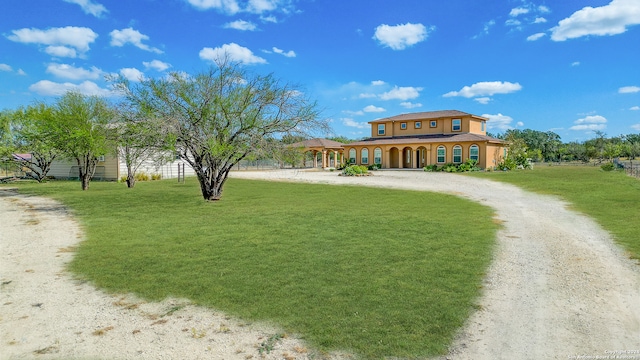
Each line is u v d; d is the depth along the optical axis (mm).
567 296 5348
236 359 3758
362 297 5223
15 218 11867
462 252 7496
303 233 9297
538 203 14617
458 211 12680
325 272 6285
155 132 13203
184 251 7695
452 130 40688
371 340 4078
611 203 14219
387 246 7965
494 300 5188
